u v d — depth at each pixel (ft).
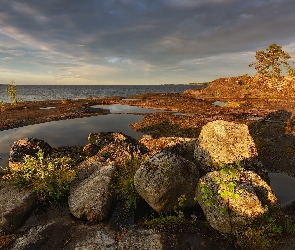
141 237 28.60
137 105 162.71
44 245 28.12
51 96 368.07
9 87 154.92
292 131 74.33
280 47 224.12
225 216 28.25
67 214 35.63
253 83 213.46
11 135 84.38
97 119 113.70
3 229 31.50
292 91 180.14
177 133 83.51
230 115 106.52
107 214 34.58
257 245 25.89
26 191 38.01
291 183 46.88
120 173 41.91
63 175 40.70
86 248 27.12
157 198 33.09
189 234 28.40
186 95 238.68
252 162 39.83
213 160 39.55
